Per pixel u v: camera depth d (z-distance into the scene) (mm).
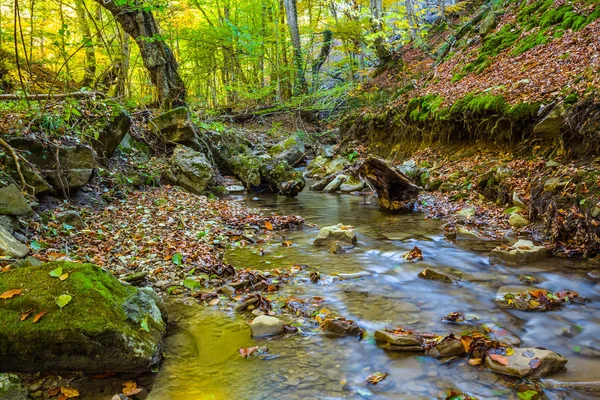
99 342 2596
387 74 18812
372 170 7996
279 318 3496
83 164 6672
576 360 2775
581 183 5488
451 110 9914
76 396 2438
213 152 11914
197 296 3984
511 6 13375
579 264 4715
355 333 3189
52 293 2803
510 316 3477
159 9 9172
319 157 14570
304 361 2836
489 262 4918
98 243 5230
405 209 7996
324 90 20297
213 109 17469
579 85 6953
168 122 10602
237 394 2484
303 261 5117
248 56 17875
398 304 3768
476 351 2830
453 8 17406
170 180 9445
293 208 8664
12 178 5504
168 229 6184
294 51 19969
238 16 20906
